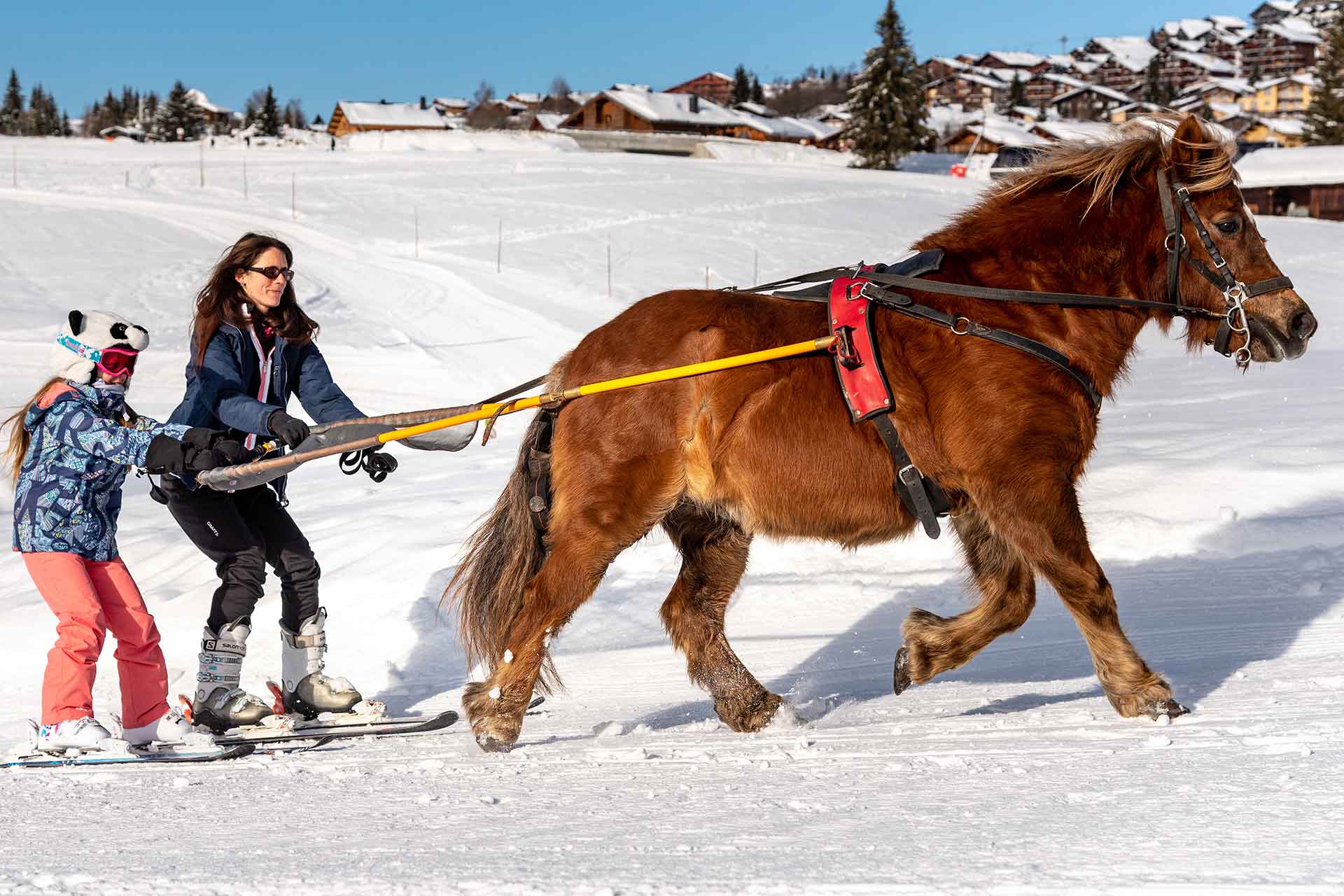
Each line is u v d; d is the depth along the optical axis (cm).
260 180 5131
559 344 2605
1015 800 356
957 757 423
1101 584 486
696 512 555
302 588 588
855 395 493
